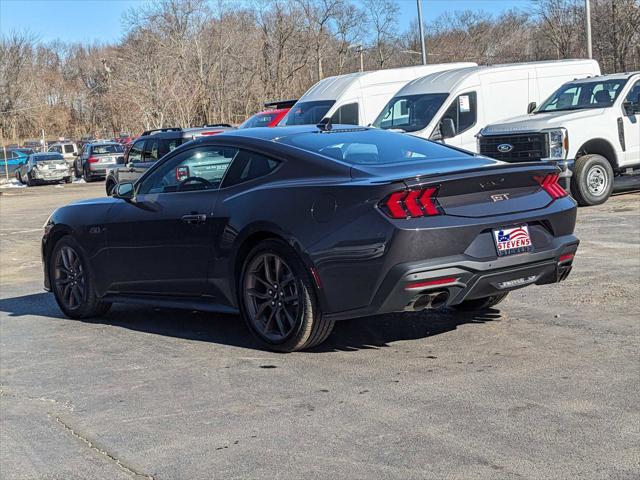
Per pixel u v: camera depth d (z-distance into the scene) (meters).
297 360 5.49
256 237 5.71
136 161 19.86
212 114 46.22
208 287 6.10
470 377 4.86
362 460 3.79
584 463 3.60
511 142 13.35
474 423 4.12
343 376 5.06
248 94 47.09
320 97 17.61
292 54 47.69
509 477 3.51
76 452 4.21
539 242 5.40
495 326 6.02
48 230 7.42
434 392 4.63
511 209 5.30
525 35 56.12
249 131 6.30
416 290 4.96
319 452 3.93
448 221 5.03
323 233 5.22
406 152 5.88
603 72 40.69
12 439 4.47
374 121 16.16
